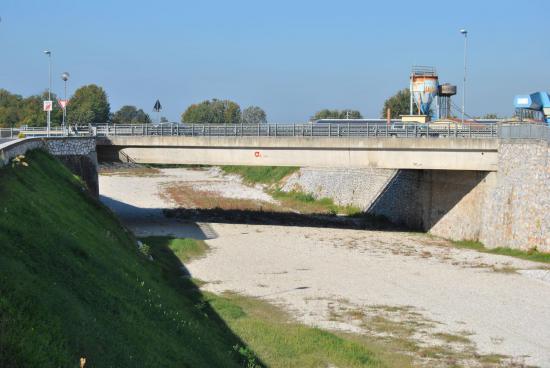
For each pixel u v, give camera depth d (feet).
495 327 96.22
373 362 79.20
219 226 195.11
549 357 83.41
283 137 181.68
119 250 92.17
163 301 74.59
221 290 114.73
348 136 178.81
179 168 485.56
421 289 119.44
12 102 538.06
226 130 188.85
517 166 159.53
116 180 364.58
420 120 255.09
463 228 178.70
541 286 122.93
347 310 104.17
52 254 59.00
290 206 261.03
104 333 48.80
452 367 78.95
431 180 197.16
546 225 147.54
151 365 49.60
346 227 202.49
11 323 39.27
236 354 74.54
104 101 528.63
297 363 77.05
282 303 107.34
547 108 259.80
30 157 118.01
